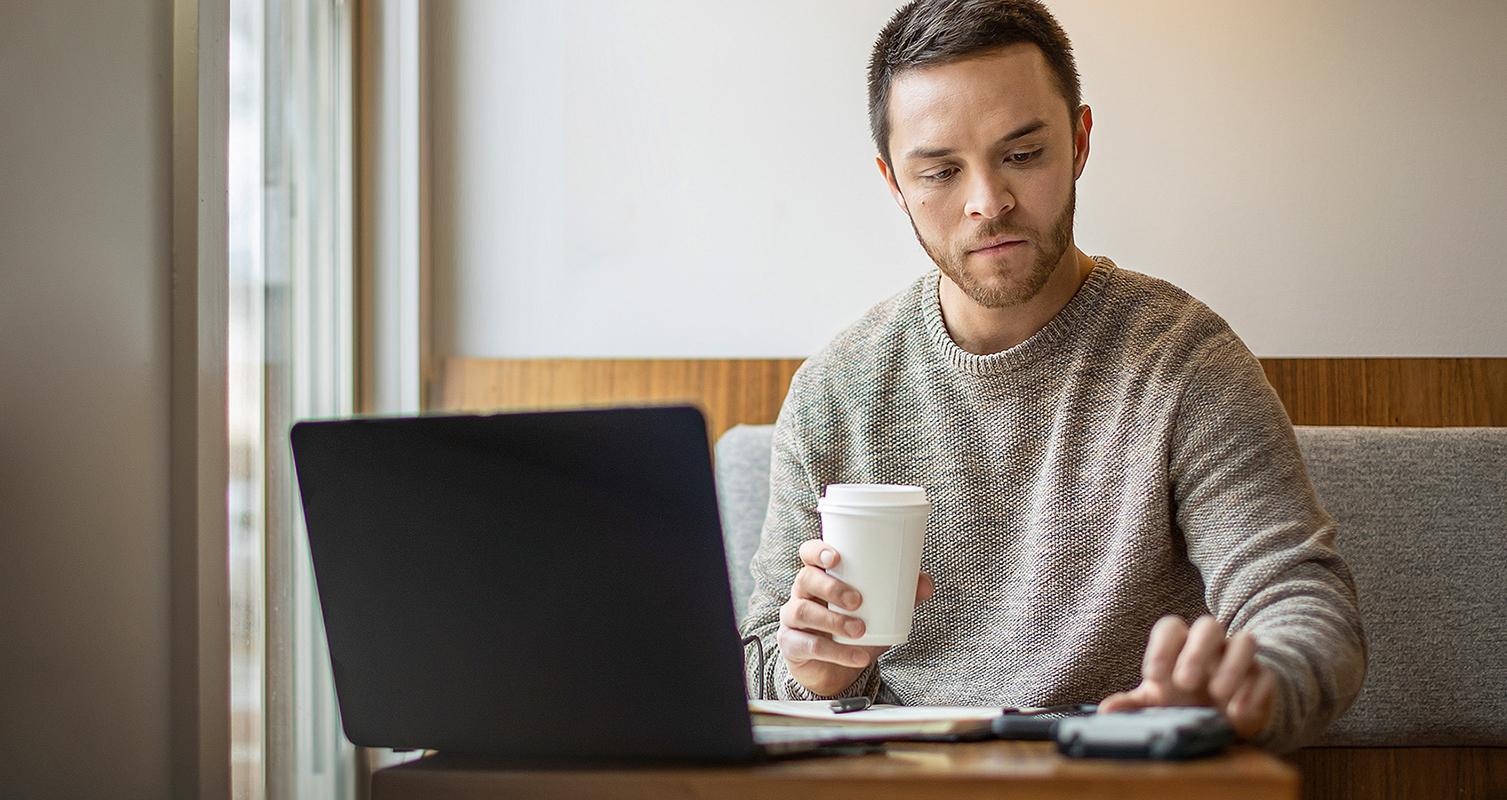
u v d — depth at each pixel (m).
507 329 1.72
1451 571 1.41
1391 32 1.64
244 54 1.14
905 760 0.57
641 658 0.59
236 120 1.11
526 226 1.72
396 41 1.63
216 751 0.88
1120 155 1.66
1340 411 1.61
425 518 0.62
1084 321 1.11
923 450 1.15
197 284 0.86
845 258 1.71
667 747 0.59
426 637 0.64
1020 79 0.99
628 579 0.58
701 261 1.71
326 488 0.64
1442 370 1.60
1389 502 1.43
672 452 0.56
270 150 1.23
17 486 0.83
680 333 1.71
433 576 0.62
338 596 0.65
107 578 0.84
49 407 0.83
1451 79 1.64
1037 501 1.08
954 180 1.03
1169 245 1.65
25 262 0.84
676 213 1.71
